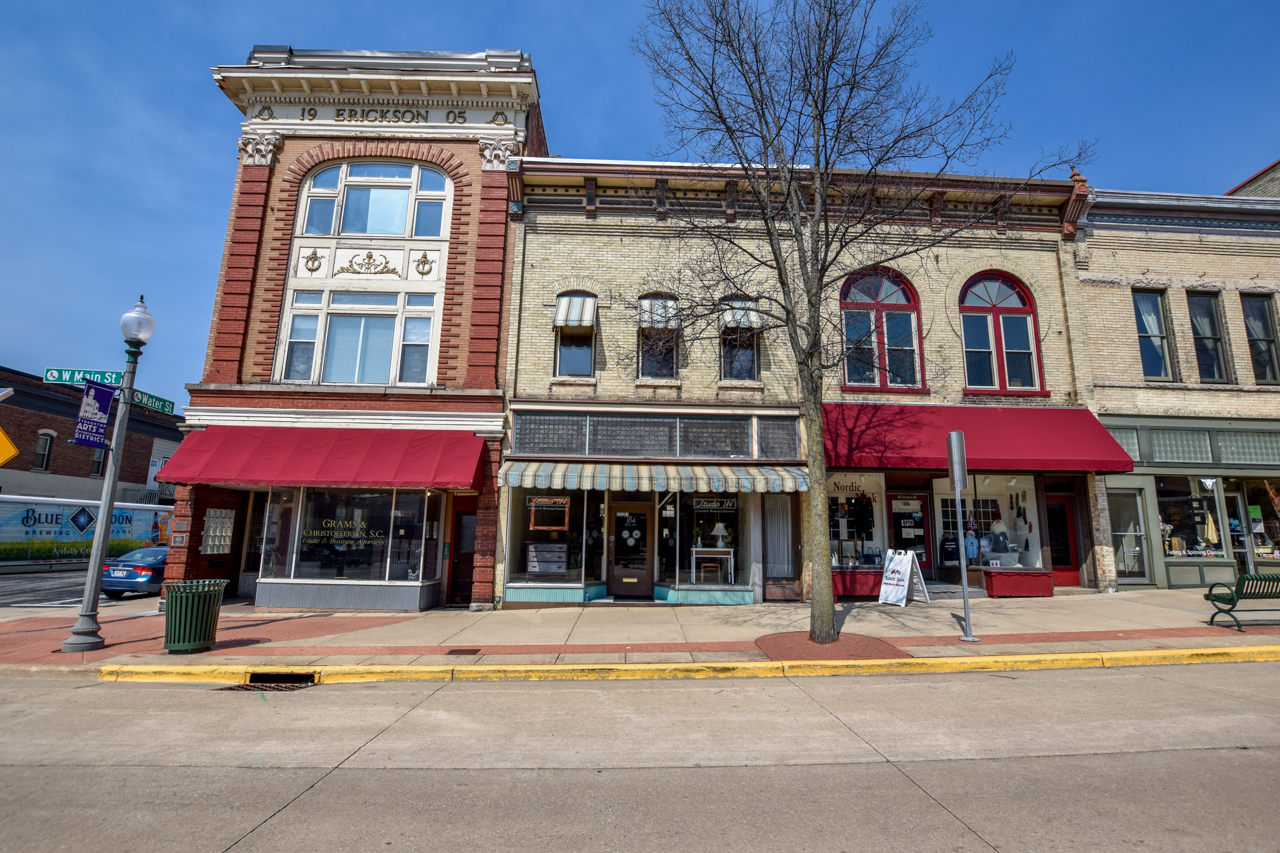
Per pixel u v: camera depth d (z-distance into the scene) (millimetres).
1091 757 5188
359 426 13961
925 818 4129
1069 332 14977
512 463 13727
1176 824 4008
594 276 14695
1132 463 13625
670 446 14031
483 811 4301
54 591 17719
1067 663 8656
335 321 14789
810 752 5391
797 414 14219
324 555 13602
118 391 10266
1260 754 5211
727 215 14711
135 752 5453
